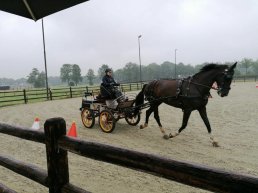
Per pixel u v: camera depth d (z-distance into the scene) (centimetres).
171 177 118
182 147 651
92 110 895
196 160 550
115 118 856
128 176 482
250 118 1029
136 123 917
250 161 540
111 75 861
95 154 150
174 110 1324
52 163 178
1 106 1881
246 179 95
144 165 127
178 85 692
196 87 662
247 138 723
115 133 823
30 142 741
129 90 3162
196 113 1185
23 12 232
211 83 654
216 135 765
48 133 177
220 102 1625
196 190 420
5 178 484
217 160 548
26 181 470
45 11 229
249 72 11050
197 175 108
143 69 11781
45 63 2347
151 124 955
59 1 213
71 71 11006
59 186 178
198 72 670
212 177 103
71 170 514
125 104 835
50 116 1254
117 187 436
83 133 838
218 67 649
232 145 659
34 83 9969
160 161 121
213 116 1104
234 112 1199
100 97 874
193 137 751
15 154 629
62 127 176
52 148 177
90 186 441
